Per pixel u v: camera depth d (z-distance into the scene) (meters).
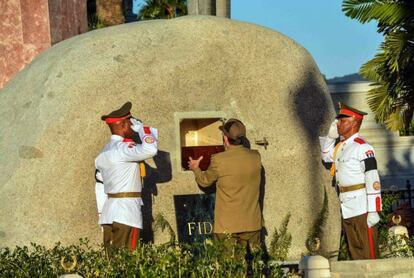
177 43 17.95
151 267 13.32
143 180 16.98
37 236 16.61
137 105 17.42
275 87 18.50
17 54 23.08
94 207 16.98
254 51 18.44
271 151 18.31
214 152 18.06
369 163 17.25
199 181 16.61
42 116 17.06
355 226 17.45
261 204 18.14
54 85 17.28
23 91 17.80
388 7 27.56
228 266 13.52
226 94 18.11
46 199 16.73
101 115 17.14
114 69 17.38
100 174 16.53
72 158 16.91
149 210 17.42
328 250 18.61
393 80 28.05
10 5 23.06
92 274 13.77
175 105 17.72
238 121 16.52
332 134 18.02
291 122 18.53
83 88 17.14
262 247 17.95
